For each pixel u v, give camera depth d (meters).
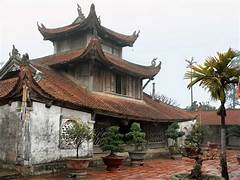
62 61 21.55
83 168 14.48
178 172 16.98
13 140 14.78
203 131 30.61
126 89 24.92
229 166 20.59
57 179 13.80
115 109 19.94
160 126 27.28
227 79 12.91
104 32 24.67
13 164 14.49
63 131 16.25
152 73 26.69
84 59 20.86
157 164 20.94
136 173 16.39
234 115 41.19
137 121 23.20
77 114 17.22
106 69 22.80
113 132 17.08
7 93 15.62
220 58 12.73
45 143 15.19
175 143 26.25
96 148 19.38
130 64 26.88
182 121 27.91
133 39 27.52
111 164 16.97
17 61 17.56
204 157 14.62
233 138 40.62
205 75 12.81
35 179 13.47
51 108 15.68
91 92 21.00
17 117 14.77
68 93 18.08
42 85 16.88
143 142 19.83
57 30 25.88
